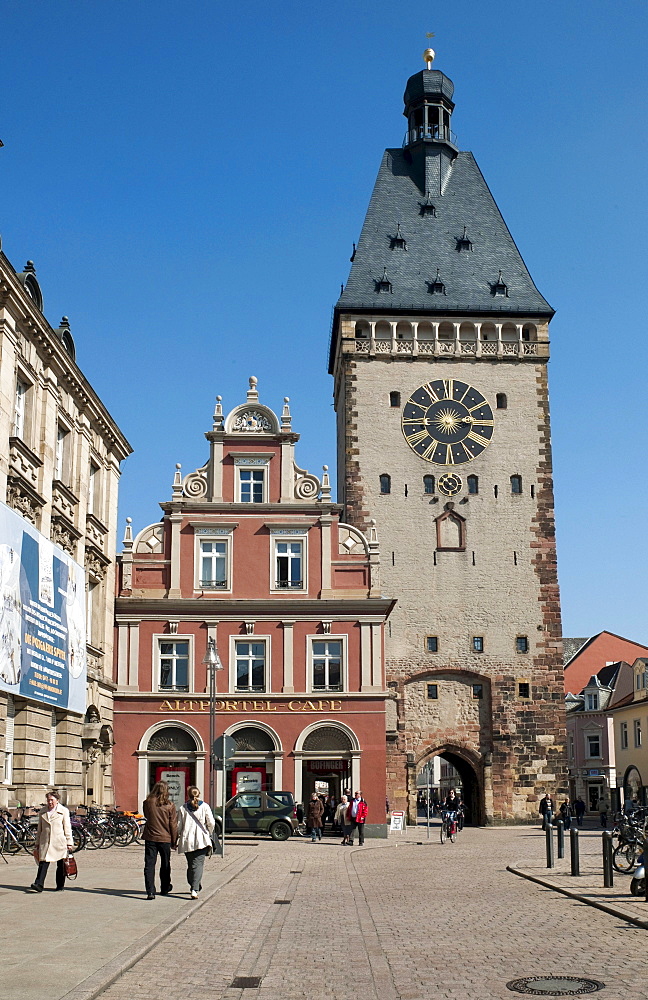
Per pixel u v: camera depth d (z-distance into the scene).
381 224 73.19
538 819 62.38
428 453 66.81
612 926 17.88
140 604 53.12
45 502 38.12
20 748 34.66
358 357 68.19
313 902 22.44
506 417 67.69
